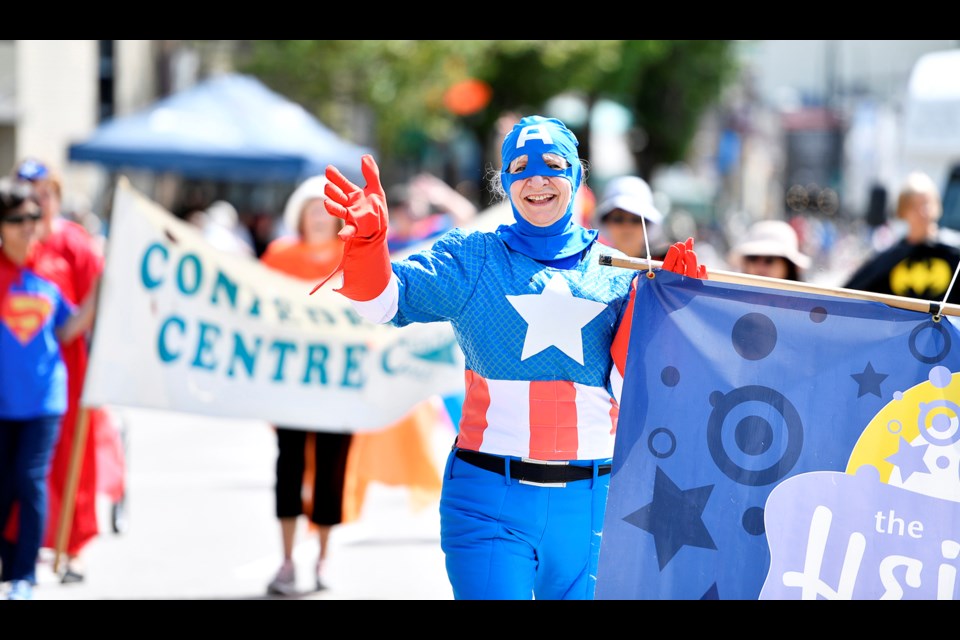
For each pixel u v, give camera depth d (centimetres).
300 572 1582
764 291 875
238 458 2545
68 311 1448
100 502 2036
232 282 1516
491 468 864
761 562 866
